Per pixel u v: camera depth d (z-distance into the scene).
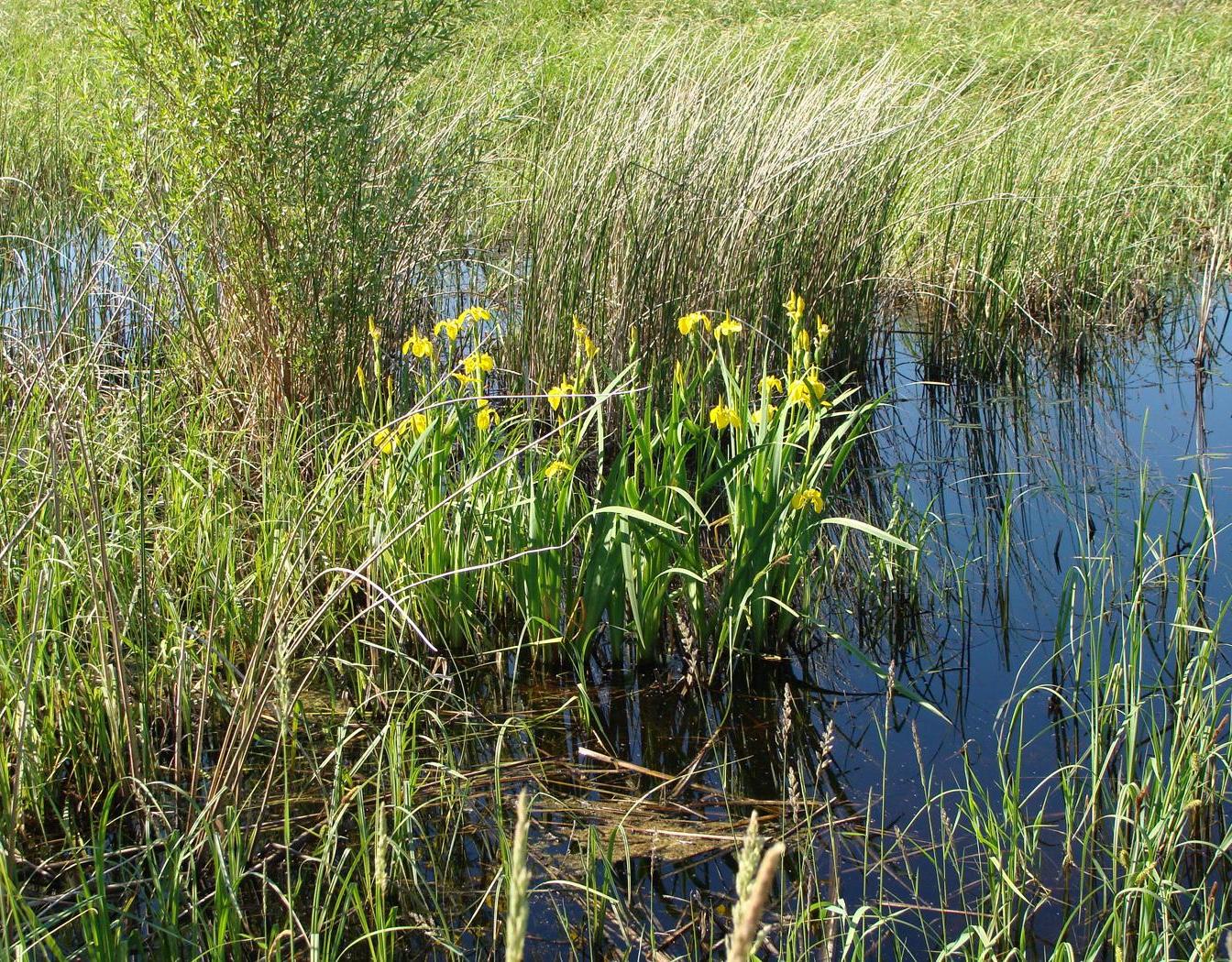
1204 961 2.52
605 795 3.56
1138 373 7.73
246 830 3.23
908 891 3.09
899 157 7.32
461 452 5.48
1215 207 9.70
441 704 3.93
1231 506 5.52
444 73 7.84
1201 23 14.55
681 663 4.34
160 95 5.53
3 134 9.21
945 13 14.66
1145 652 4.27
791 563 4.25
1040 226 8.39
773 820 3.42
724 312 6.41
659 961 2.80
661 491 4.21
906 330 8.56
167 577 4.29
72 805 3.30
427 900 3.03
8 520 3.92
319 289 5.72
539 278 6.44
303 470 5.21
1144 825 3.05
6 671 3.15
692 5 15.30
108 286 6.21
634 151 6.45
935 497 5.88
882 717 4.00
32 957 2.68
